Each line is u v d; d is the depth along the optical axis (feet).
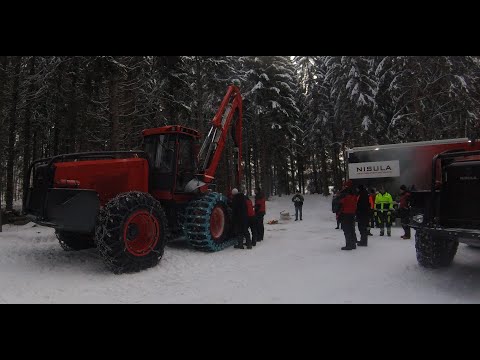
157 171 26.78
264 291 15.69
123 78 41.50
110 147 40.83
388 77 73.31
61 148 66.85
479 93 61.11
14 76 42.80
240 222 27.94
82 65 42.93
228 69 61.98
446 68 54.90
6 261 21.66
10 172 53.72
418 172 46.11
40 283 17.17
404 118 64.69
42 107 61.05
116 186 22.81
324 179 98.73
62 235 24.66
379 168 48.03
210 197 27.78
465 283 16.42
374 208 40.57
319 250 26.50
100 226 19.21
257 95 83.76
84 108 53.47
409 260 21.74
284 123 88.07
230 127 35.58
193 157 29.14
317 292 15.28
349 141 89.71
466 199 16.94
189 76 56.44
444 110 59.06
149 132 27.55
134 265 19.75
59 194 19.54
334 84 83.10
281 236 35.99
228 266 21.62
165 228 21.95
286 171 115.44
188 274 19.63
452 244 19.86
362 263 21.20
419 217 17.69
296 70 103.04
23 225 45.80
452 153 17.08
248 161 108.06
